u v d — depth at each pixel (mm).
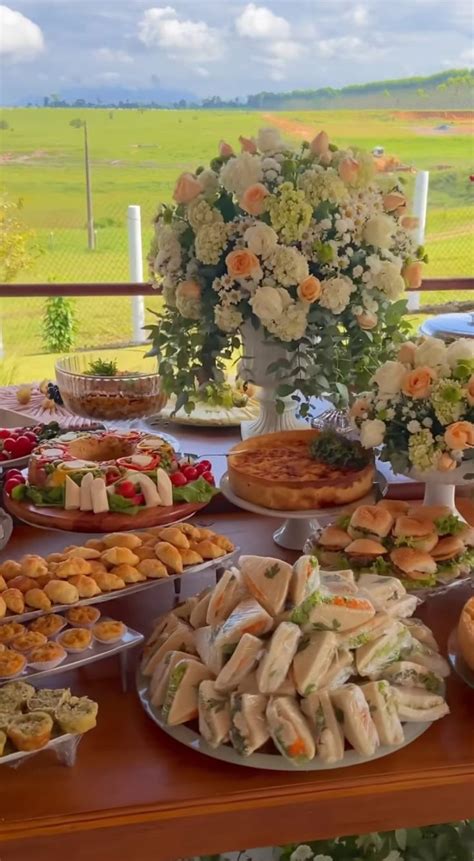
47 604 1022
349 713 874
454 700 1012
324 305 1372
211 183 1439
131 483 1253
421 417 1187
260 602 960
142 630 1157
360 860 1255
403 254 1490
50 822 823
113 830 829
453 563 1169
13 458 1499
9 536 1387
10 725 857
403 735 911
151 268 1554
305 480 1242
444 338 1530
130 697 1017
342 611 941
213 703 902
